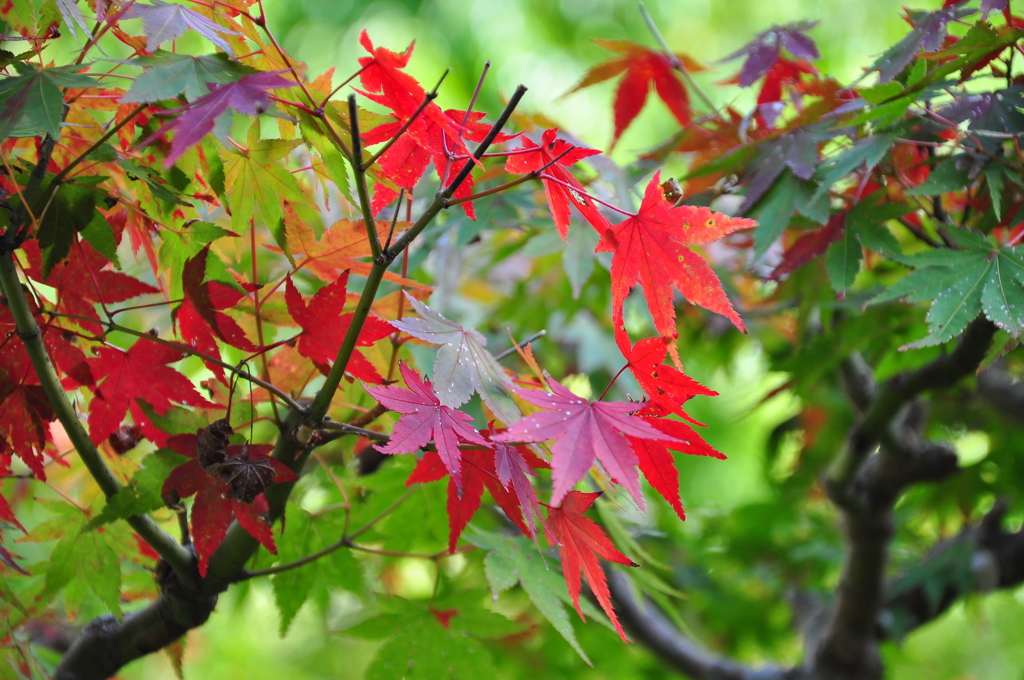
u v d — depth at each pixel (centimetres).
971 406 225
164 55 160
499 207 183
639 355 162
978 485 233
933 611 229
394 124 163
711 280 163
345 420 172
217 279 166
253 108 158
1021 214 172
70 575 169
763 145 178
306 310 163
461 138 163
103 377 165
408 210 166
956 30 179
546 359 234
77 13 161
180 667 169
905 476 191
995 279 169
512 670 212
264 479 162
